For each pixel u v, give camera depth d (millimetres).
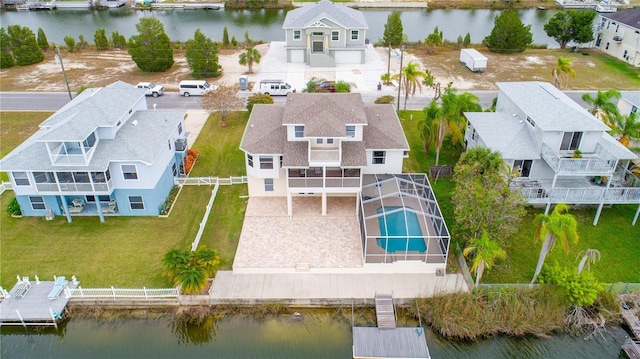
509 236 31922
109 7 110125
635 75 63750
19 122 50719
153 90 57156
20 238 33438
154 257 31781
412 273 30484
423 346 26125
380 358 25484
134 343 27156
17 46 68000
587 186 35062
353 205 36719
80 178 34031
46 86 60844
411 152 44312
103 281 29844
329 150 33562
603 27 74625
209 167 42312
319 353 26375
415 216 32031
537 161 35438
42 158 33188
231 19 100562
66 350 26812
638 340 26609
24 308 27953
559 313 27656
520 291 28297
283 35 87312
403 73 55125
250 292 29031
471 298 27938
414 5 111125
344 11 68312
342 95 38562
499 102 43500
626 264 31094
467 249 27828
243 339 27203
